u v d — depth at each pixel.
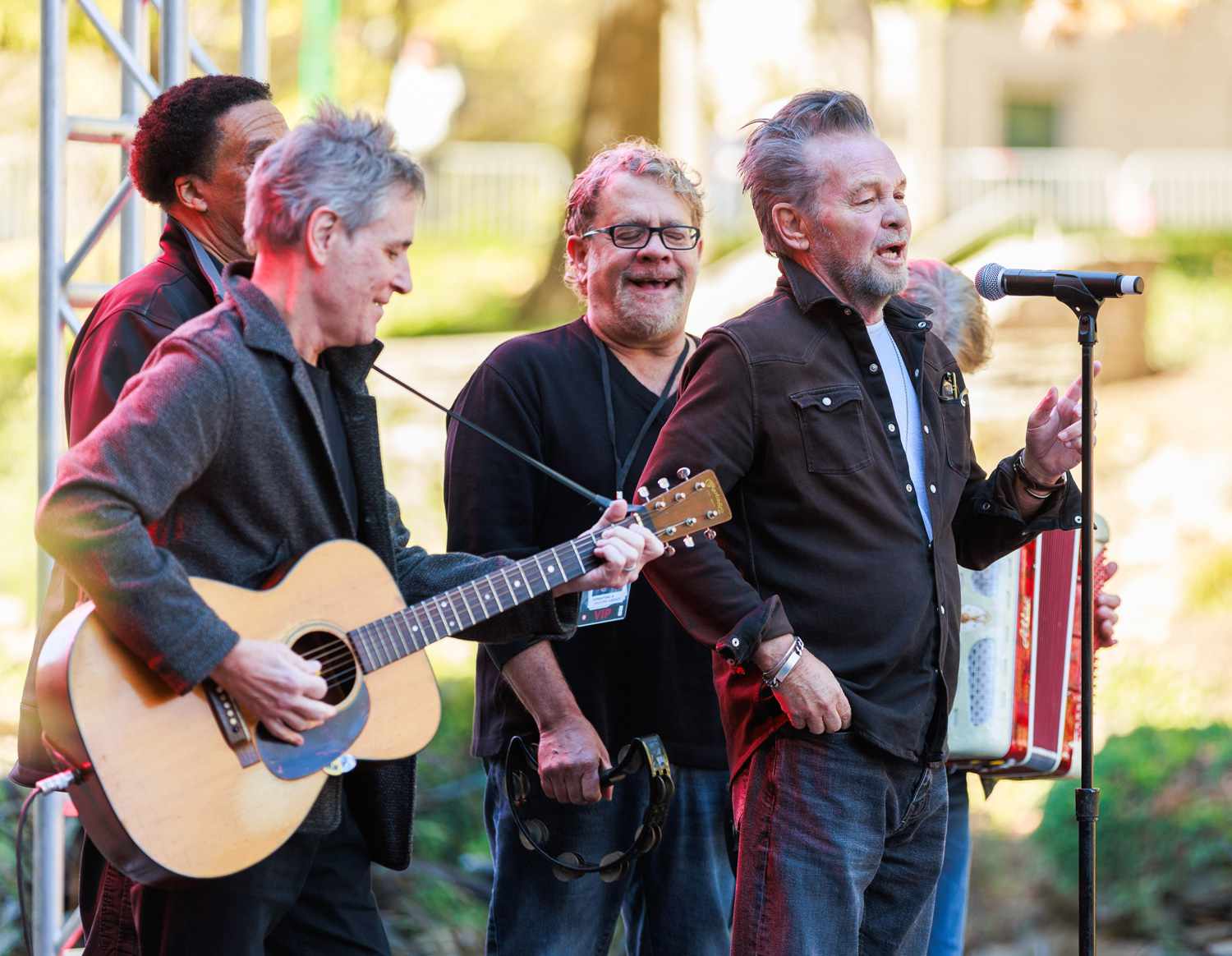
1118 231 38.59
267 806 5.21
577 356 6.99
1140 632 20.00
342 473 5.52
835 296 6.17
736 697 6.18
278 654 5.13
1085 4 18.42
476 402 6.89
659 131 32.59
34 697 5.89
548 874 6.82
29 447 21.58
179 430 5.00
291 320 5.36
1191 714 16.75
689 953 6.90
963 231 37.75
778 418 5.98
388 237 5.35
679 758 6.84
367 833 5.81
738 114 36.38
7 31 15.46
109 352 6.19
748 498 6.12
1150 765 14.02
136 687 5.07
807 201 6.18
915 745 6.04
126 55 8.82
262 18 9.30
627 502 6.85
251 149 6.49
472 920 11.90
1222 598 20.89
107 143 8.97
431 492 21.02
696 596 5.92
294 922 5.67
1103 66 44.69
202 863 5.09
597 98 32.66
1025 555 7.21
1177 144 44.88
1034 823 14.26
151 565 4.94
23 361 23.31
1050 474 6.53
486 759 7.14
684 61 33.62
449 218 39.12
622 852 6.85
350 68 34.28
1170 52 44.53
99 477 4.89
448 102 35.38
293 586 5.34
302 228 5.27
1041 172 40.16
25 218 27.67
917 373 6.35
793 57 36.22
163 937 5.25
